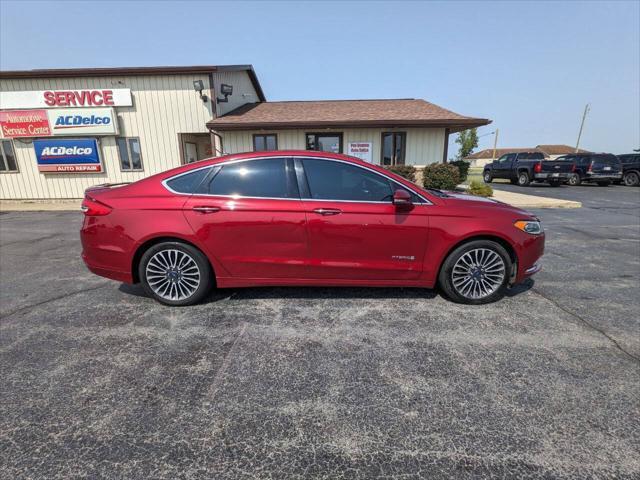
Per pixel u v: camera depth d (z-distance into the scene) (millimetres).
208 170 3461
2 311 3516
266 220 3342
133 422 2035
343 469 1729
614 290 4020
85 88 12609
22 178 13273
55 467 1740
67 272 4797
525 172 19219
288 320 3254
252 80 17219
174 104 12836
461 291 3551
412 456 1800
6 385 2357
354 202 3369
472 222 3402
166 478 1682
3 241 6797
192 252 3447
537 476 1680
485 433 1940
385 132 13281
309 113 13977
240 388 2322
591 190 16906
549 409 2115
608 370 2496
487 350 2746
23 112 12555
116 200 3459
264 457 1799
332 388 2316
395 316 3324
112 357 2682
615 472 1696
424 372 2477
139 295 3916
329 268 3445
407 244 3402
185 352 2742
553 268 4840
